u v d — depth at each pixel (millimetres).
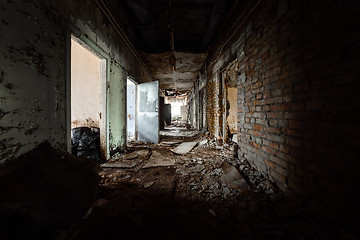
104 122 2629
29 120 1235
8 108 1075
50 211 920
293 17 1369
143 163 2549
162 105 7941
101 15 2369
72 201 1068
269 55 1729
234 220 1185
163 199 1460
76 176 1240
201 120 6566
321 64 1118
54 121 1499
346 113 958
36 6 1278
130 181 1856
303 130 1287
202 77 5793
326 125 1088
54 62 1489
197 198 1487
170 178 1942
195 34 3934
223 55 3305
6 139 1062
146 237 1021
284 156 1508
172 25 3275
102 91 2602
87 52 2969
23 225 795
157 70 6156
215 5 2664
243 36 2338
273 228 1080
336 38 1010
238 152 2559
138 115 4719
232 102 4414
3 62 1037
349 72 938
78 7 1823
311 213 1148
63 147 1625
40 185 971
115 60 2922
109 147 2736
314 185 1181
